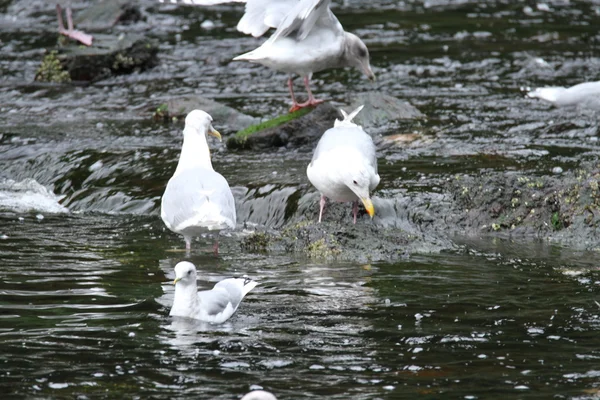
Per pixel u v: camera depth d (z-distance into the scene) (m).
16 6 33.47
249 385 7.88
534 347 8.78
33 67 25.50
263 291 10.70
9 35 29.33
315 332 9.27
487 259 12.16
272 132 17.59
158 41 28.48
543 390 7.75
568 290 10.68
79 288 10.73
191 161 13.07
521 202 13.85
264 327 9.44
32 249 12.55
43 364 8.34
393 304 10.16
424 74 24.45
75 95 22.73
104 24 30.56
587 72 24.45
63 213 15.08
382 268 11.69
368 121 19.31
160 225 14.21
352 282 11.05
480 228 13.65
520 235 13.49
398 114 19.81
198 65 25.72
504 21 31.06
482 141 17.72
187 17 32.19
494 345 8.84
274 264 11.92
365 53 17.88
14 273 11.31
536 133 18.39
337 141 12.93
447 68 25.00
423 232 13.45
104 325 9.44
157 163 16.62
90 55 24.19
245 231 13.86
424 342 8.95
